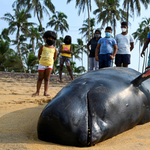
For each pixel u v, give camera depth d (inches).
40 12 1144.8
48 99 169.3
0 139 77.9
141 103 97.5
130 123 90.6
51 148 70.2
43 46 191.3
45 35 191.8
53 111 78.5
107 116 80.7
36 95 194.4
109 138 81.8
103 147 71.1
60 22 1520.7
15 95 195.0
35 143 74.9
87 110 79.4
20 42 1690.5
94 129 75.0
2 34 1375.5
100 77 97.7
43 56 190.4
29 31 1354.6
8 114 117.1
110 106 83.2
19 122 101.8
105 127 77.7
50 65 192.7
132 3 1057.5
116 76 101.0
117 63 225.6
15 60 1327.5
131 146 70.9
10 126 95.4
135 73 115.2
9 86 271.6
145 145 71.6
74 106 79.0
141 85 103.6
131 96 93.0
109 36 207.6
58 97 84.8
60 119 75.9
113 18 1242.0
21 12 1293.1
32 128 94.0
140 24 1421.0
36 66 1432.1
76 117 76.4
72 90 86.0
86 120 76.7
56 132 75.8
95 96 83.4
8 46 1333.7
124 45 220.5
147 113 102.3
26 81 359.9
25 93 211.3
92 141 72.9
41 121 80.0
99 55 211.3
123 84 95.8
